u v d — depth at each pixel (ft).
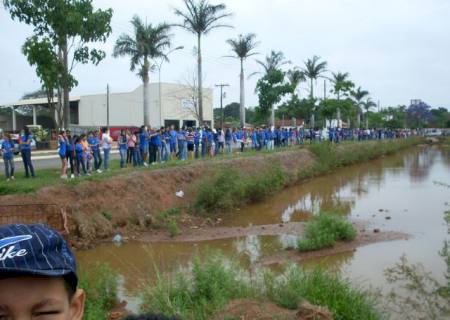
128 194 55.52
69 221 46.42
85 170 57.21
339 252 42.73
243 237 50.39
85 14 51.96
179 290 25.45
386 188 87.20
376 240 46.98
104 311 26.43
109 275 30.55
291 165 98.53
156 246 46.83
